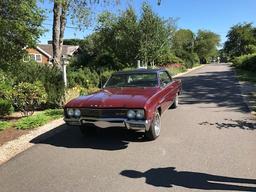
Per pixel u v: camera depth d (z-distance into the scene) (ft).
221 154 12.66
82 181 10.62
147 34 55.57
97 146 14.30
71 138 15.85
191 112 21.54
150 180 10.48
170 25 58.29
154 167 11.58
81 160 12.60
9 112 23.18
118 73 17.92
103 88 17.30
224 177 10.52
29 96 21.90
